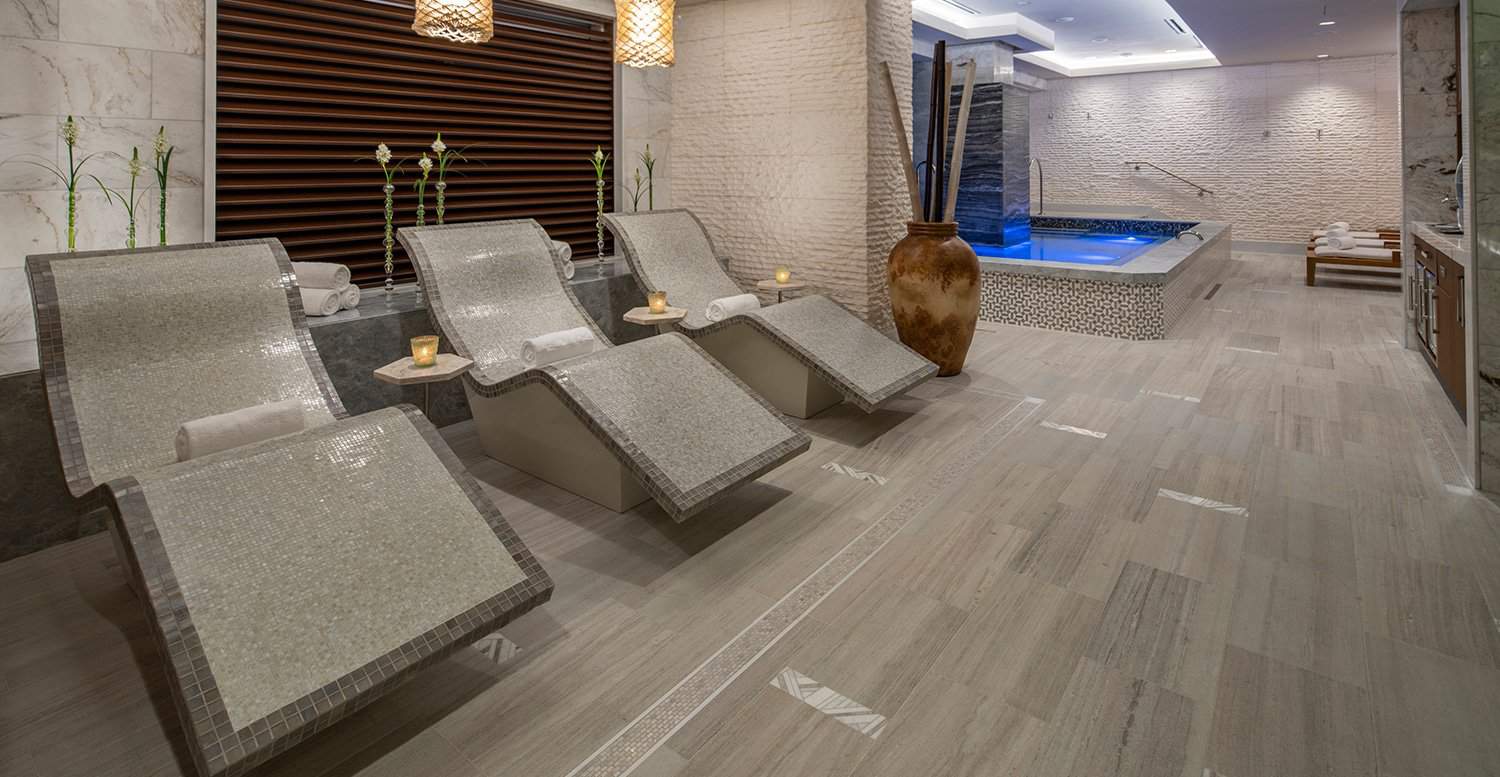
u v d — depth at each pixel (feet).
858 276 16.99
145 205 11.08
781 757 5.44
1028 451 11.46
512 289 12.75
